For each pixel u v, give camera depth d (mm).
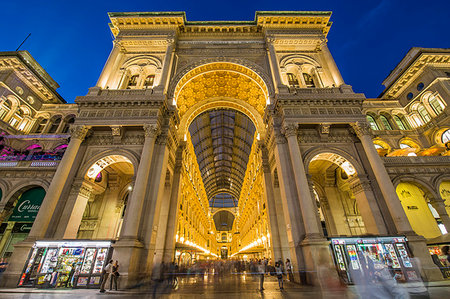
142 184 15453
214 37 26625
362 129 17766
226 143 50938
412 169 19078
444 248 8969
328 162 22781
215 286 13219
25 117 26641
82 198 16719
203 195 55312
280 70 22656
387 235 13578
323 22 25578
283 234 20344
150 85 23500
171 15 25375
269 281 15719
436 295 8578
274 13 25484
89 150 18156
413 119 28297
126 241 13289
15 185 18500
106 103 18578
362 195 16547
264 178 23547
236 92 28844
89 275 12344
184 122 27688
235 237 79875
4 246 20109
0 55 24938
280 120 19297
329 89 20297
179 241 24406
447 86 24969
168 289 11000
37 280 12109
